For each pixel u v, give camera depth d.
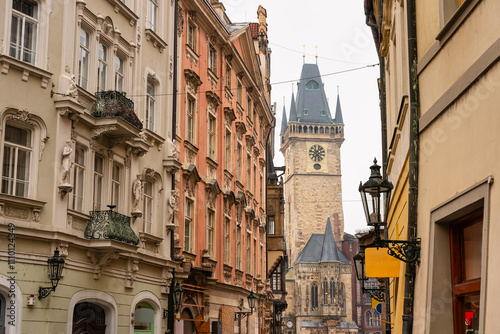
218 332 30.00
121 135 19.61
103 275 19.02
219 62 34.38
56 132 16.84
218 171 33.25
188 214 28.53
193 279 27.78
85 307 18.48
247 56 41.06
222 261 32.84
